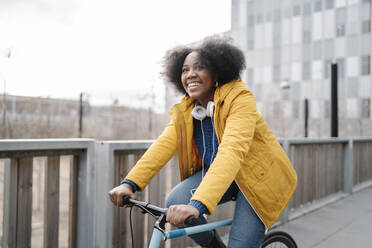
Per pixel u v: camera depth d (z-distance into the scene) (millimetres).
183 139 1477
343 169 5211
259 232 1404
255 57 26312
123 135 13773
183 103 1530
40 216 4953
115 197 1272
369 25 21953
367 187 5770
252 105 1331
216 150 1450
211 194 1078
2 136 6340
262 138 1432
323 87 23250
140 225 2129
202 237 1511
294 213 3727
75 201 1807
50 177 1697
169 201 1476
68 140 1684
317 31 23938
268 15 25828
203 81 1413
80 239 1788
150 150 1465
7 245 1546
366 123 19609
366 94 21750
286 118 21203
